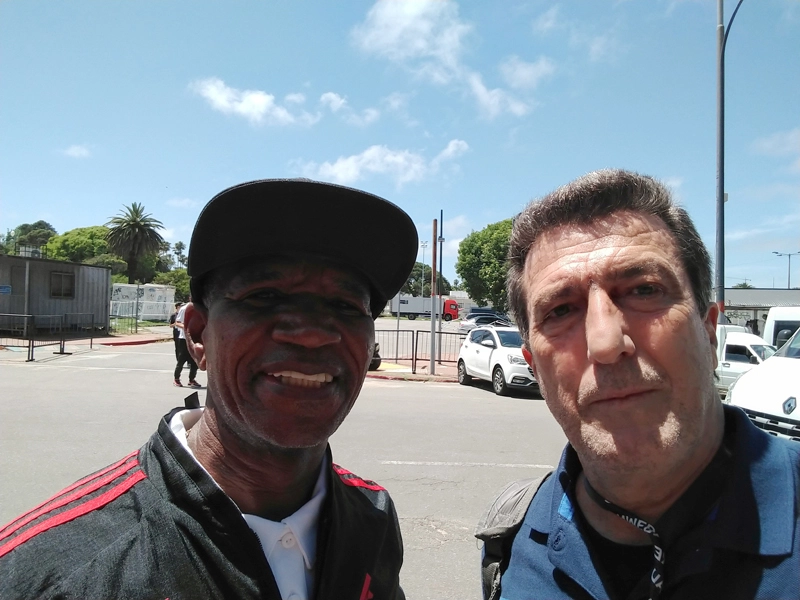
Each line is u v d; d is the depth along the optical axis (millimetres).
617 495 437
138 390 3531
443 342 8789
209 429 448
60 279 7949
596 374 422
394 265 494
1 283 7352
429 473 1947
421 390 4246
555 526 488
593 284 432
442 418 2990
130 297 12672
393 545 551
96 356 5598
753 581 384
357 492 560
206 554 387
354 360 461
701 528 407
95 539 373
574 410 441
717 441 442
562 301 452
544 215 475
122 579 358
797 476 411
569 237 452
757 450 427
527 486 587
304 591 432
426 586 1197
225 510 400
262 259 429
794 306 4621
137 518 392
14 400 3078
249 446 432
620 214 444
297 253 431
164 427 438
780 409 1421
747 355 4055
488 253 18422
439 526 1497
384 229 461
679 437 409
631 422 413
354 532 490
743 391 1616
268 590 399
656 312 421
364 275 466
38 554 357
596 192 452
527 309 503
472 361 4531
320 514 468
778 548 381
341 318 447
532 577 486
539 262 475
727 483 420
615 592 434
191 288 467
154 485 409
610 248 433
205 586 380
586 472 458
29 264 7426
